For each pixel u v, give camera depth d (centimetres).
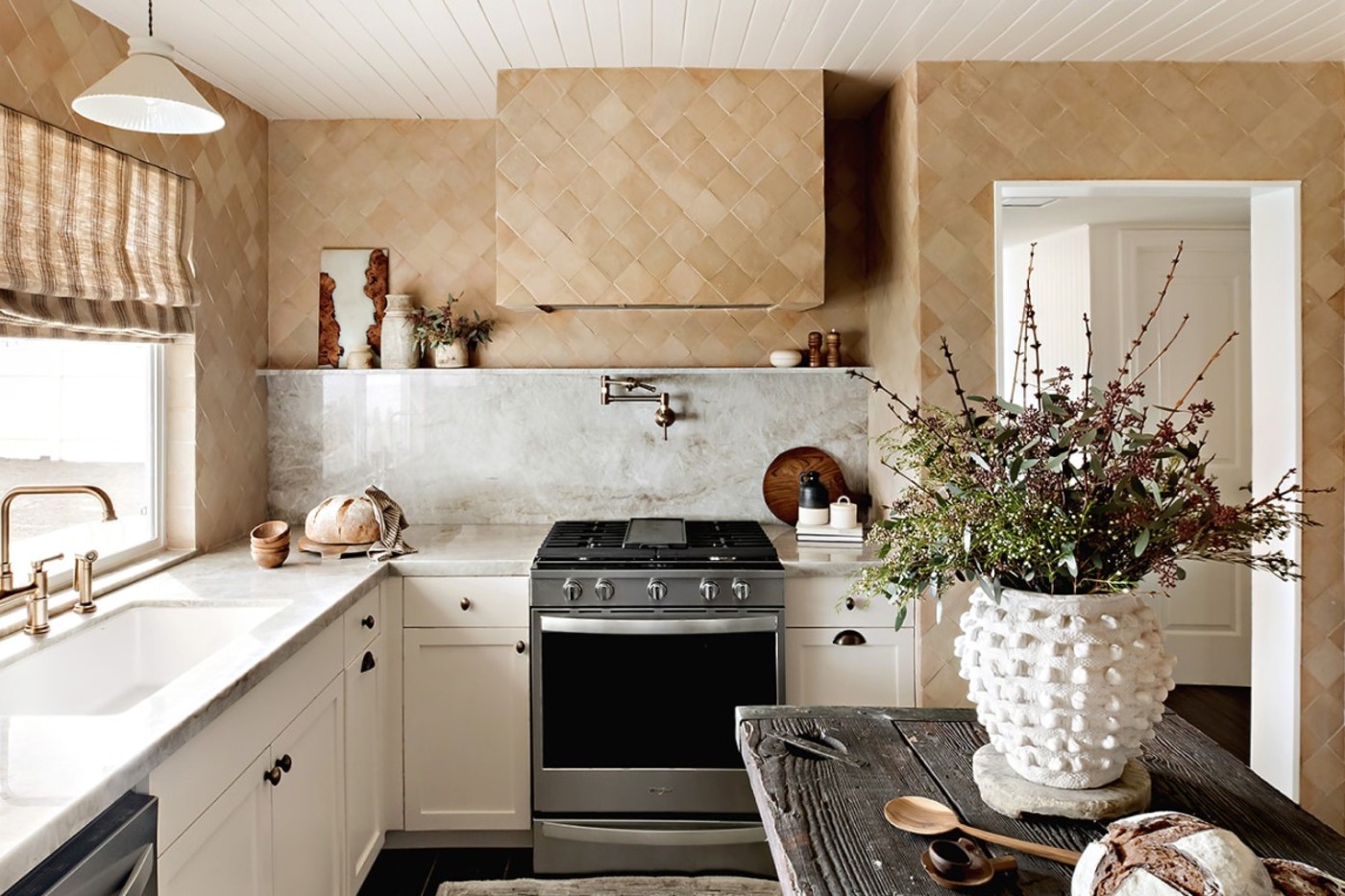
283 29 248
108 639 211
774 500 336
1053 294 436
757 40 264
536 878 263
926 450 129
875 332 326
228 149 301
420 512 340
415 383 338
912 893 104
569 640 261
